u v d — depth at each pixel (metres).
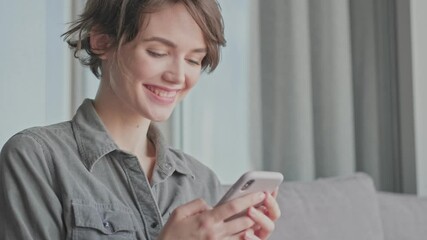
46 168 0.94
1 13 1.56
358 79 2.36
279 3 2.12
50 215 0.92
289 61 2.11
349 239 1.87
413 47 2.46
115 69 0.96
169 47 0.93
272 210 0.93
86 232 0.93
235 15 2.04
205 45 0.97
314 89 2.21
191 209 0.89
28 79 1.59
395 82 2.44
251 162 2.06
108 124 1.03
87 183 0.96
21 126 1.58
